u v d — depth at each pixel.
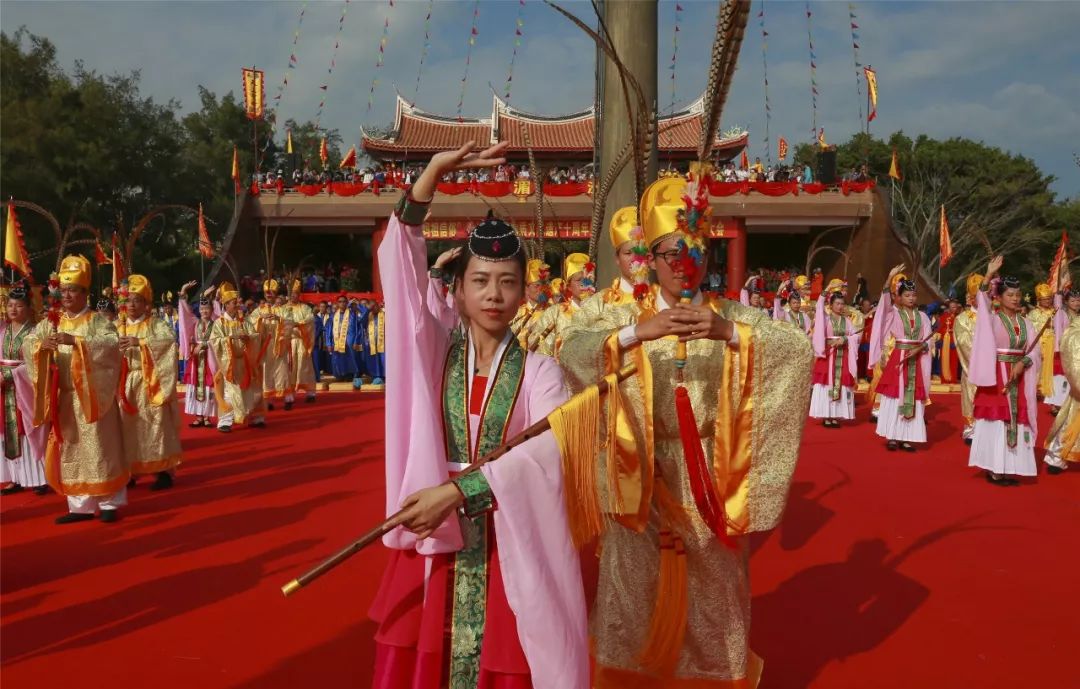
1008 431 8.34
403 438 2.75
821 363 13.05
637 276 3.88
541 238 4.91
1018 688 3.89
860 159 38.34
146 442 8.23
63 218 34.12
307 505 7.63
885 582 5.42
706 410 3.55
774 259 35.81
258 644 4.41
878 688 3.91
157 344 8.27
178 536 6.64
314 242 35.62
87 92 35.59
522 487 2.50
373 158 36.56
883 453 10.44
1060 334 14.12
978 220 35.06
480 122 36.28
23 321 8.28
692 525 3.51
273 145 48.25
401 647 2.62
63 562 5.98
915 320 10.48
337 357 19.89
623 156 4.05
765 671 4.11
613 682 3.60
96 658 4.27
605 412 3.44
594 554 5.82
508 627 2.56
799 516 7.15
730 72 3.15
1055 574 5.54
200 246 25.52
